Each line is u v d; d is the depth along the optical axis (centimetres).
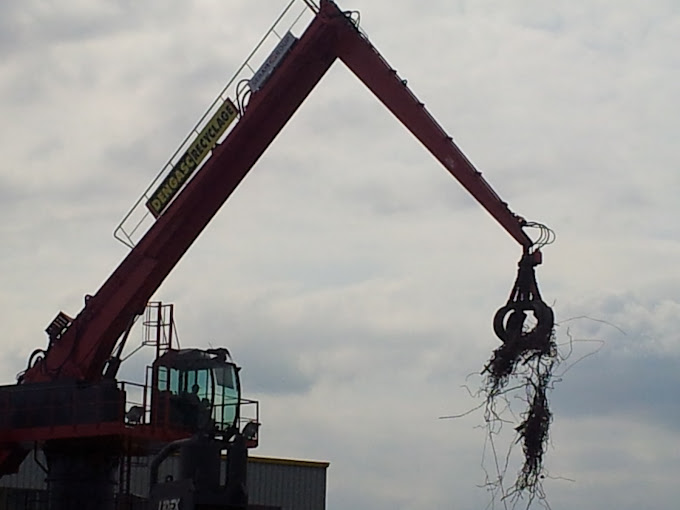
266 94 3086
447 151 2859
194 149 3158
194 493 3094
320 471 5144
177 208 3166
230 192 3188
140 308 3272
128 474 3394
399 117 2920
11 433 3284
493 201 2791
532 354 2555
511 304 2638
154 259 3216
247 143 3142
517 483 2519
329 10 3000
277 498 4984
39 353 3350
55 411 3256
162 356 3259
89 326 3284
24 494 3672
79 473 3266
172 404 3244
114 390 3197
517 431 2534
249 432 3359
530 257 2669
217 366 3278
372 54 2970
